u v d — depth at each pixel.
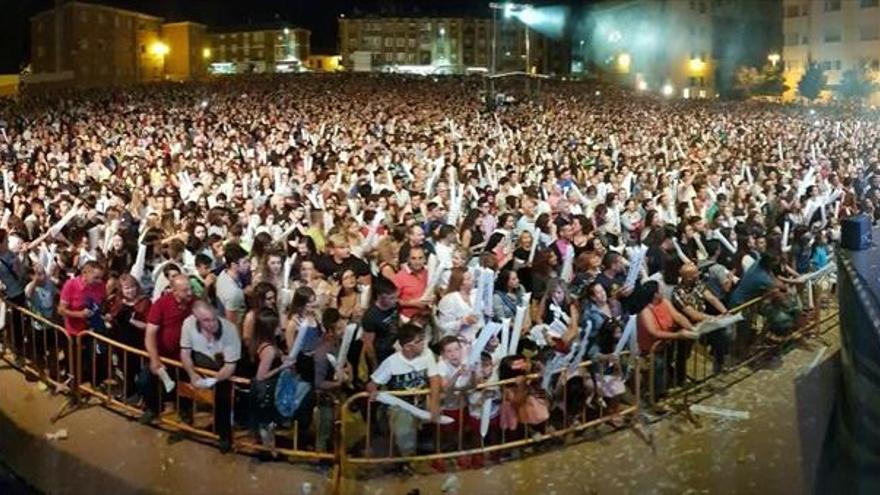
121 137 26.56
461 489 6.96
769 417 8.34
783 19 67.31
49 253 10.07
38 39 75.81
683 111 44.50
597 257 9.69
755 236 11.55
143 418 8.08
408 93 49.41
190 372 7.38
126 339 8.57
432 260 9.31
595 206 14.45
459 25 102.81
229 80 56.56
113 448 7.61
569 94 53.22
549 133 31.78
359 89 50.81
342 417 7.01
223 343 7.44
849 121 38.56
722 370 9.59
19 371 9.49
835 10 63.03
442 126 32.75
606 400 8.25
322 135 28.28
